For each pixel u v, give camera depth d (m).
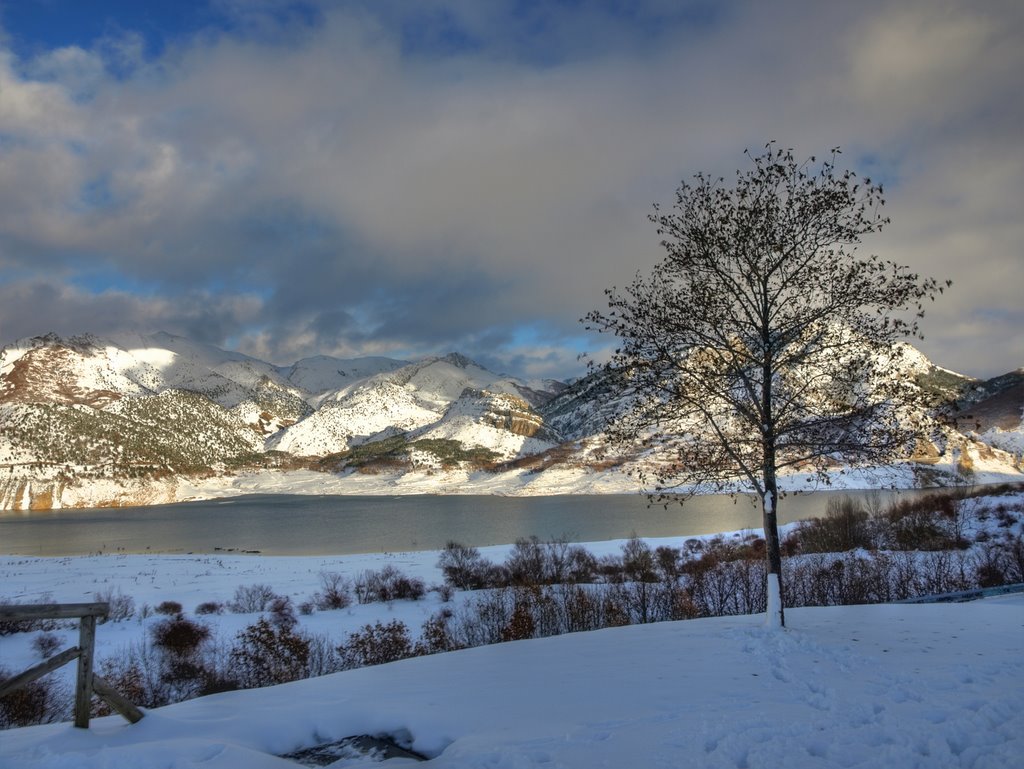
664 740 7.57
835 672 10.79
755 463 16.28
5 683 7.13
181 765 6.73
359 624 36.41
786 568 38.66
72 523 171.12
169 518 183.38
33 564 80.31
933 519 55.25
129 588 57.16
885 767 6.61
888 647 12.65
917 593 31.78
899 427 15.42
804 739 7.44
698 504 152.25
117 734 7.86
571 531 109.81
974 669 10.55
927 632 14.23
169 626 33.38
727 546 62.75
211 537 125.94
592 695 9.85
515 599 34.72
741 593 34.94
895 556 40.84
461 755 7.45
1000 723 7.82
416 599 45.81
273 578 62.69
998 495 64.44
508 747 7.50
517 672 11.70
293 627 35.50
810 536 57.06
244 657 27.36
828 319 16.28
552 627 30.58
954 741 7.28
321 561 77.50
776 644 13.04
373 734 8.81
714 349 16.67
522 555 59.28
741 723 8.02
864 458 15.84
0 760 6.79
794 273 16.16
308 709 9.31
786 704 9.03
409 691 10.45
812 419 16.33
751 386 16.30
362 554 85.81
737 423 16.95
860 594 31.22
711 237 16.45
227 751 7.18
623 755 7.11
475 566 57.50
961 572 32.66
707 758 6.95
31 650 31.25
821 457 16.28
